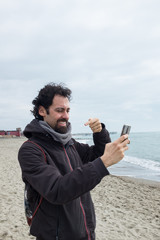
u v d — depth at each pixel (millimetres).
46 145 1541
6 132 65062
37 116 1704
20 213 4969
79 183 1188
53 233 1425
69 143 1707
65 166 1552
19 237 3850
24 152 1426
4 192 6680
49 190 1222
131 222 5328
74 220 1462
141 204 7055
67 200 1215
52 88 1575
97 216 5594
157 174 13305
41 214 1451
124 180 11164
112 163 1224
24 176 1440
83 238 1500
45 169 1321
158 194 8477
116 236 4438
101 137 1823
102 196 7805
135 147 49156
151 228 5035
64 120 1592
